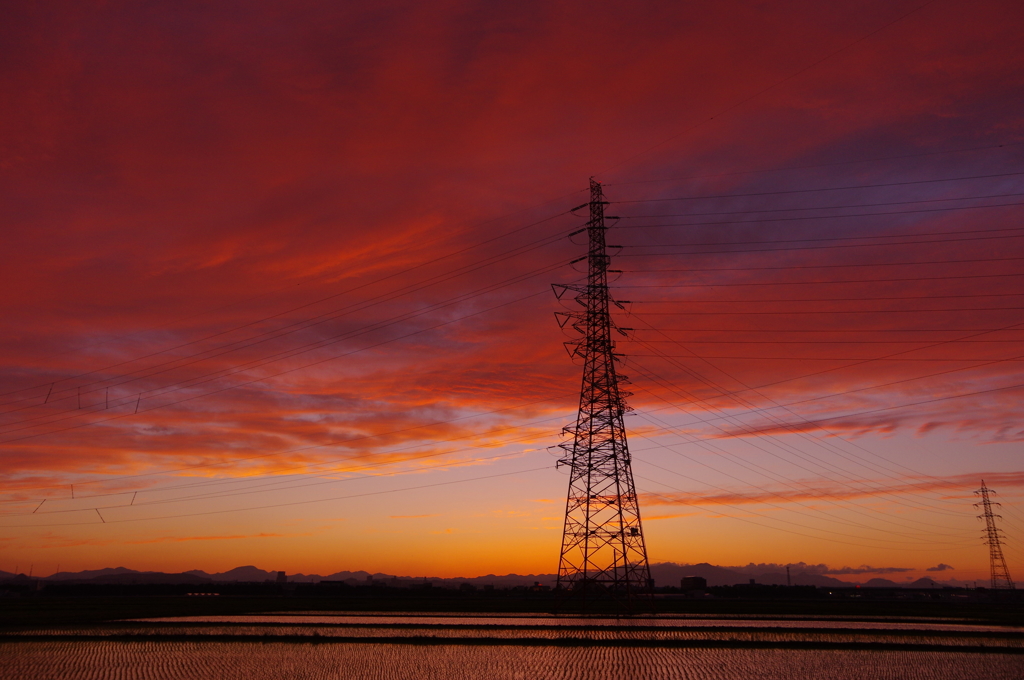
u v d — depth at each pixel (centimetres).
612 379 6531
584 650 3947
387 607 8294
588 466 6469
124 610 7688
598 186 7000
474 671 3294
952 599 13475
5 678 3162
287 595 14225
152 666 3447
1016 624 5753
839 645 4094
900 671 3316
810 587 15075
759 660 3603
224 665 3478
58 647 4131
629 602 6259
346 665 3459
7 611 7369
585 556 6488
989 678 3133
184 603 9762
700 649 3981
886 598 13188
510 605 8631
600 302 6712
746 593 13962
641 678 3133
